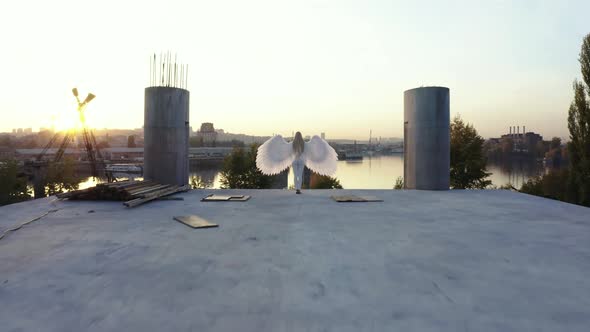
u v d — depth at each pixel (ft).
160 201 32.12
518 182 183.73
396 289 11.93
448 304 10.78
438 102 40.78
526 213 26.53
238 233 19.92
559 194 79.97
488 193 38.29
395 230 20.80
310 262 14.74
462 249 16.80
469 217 24.88
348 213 26.35
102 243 17.74
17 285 12.16
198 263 14.60
